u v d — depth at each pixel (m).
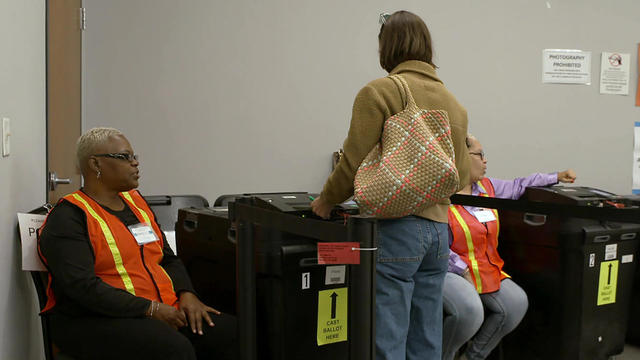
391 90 1.48
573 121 4.21
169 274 1.95
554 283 2.37
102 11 3.20
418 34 1.62
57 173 2.27
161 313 1.69
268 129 3.56
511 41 4.02
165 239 2.08
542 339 2.44
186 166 3.42
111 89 3.25
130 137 3.30
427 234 1.51
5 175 1.57
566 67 4.14
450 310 2.18
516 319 2.32
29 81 1.83
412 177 1.38
